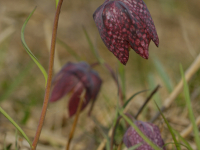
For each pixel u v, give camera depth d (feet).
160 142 1.46
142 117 1.98
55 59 2.62
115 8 1.37
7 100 2.50
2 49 2.89
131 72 3.27
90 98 1.79
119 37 1.37
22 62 3.29
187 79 1.75
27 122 2.19
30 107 2.40
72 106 1.79
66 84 1.78
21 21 3.24
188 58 3.69
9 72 2.99
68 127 2.28
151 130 1.47
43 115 1.39
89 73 1.79
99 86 1.80
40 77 3.17
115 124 1.53
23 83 2.90
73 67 1.80
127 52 1.37
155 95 1.98
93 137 1.82
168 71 3.34
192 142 1.82
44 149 1.82
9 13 2.99
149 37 1.37
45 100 1.39
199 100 2.21
